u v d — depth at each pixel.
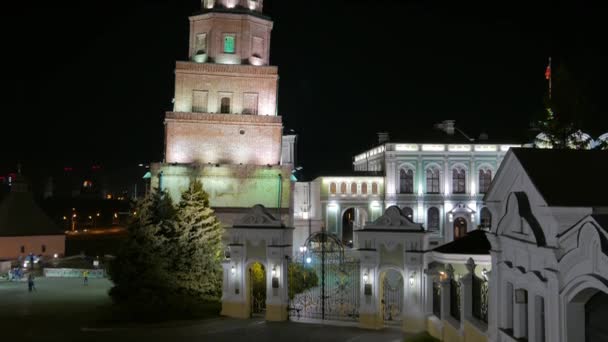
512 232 17.73
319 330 28.94
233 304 32.41
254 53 54.12
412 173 74.44
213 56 53.19
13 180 69.94
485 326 20.03
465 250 32.34
